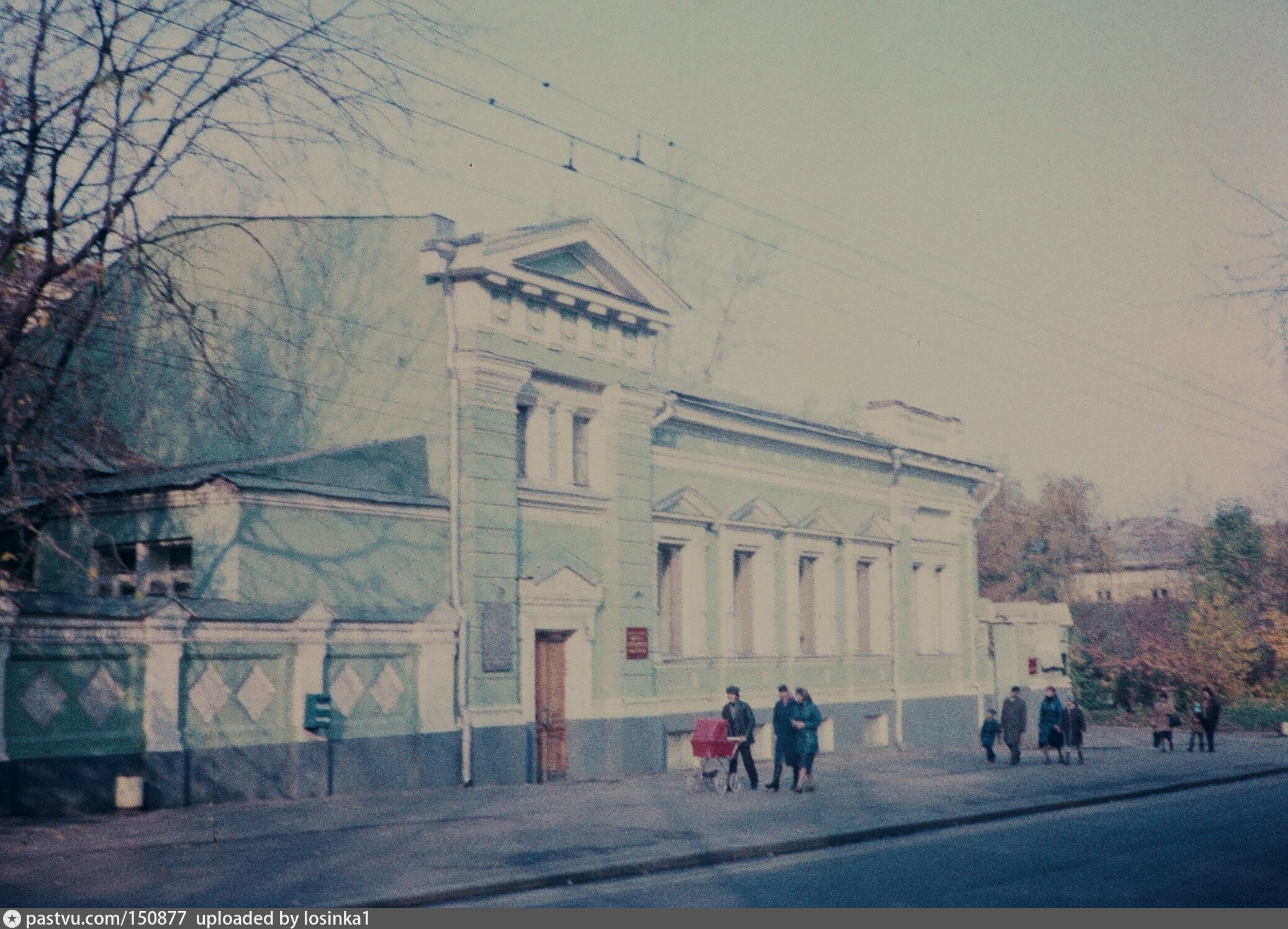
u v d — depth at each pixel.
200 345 19.25
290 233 26.69
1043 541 74.81
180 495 21.95
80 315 17.67
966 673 40.03
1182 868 14.37
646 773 27.05
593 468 27.11
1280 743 44.59
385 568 23.05
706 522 29.81
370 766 21.64
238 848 15.21
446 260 24.11
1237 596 61.03
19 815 16.97
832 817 19.05
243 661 19.89
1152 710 57.81
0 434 17.48
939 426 39.97
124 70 16.50
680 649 29.31
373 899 11.90
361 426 25.38
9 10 16.17
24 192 16.66
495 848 15.42
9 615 16.89
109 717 18.22
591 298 26.14
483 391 24.17
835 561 34.56
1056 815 20.69
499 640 24.06
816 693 33.28
